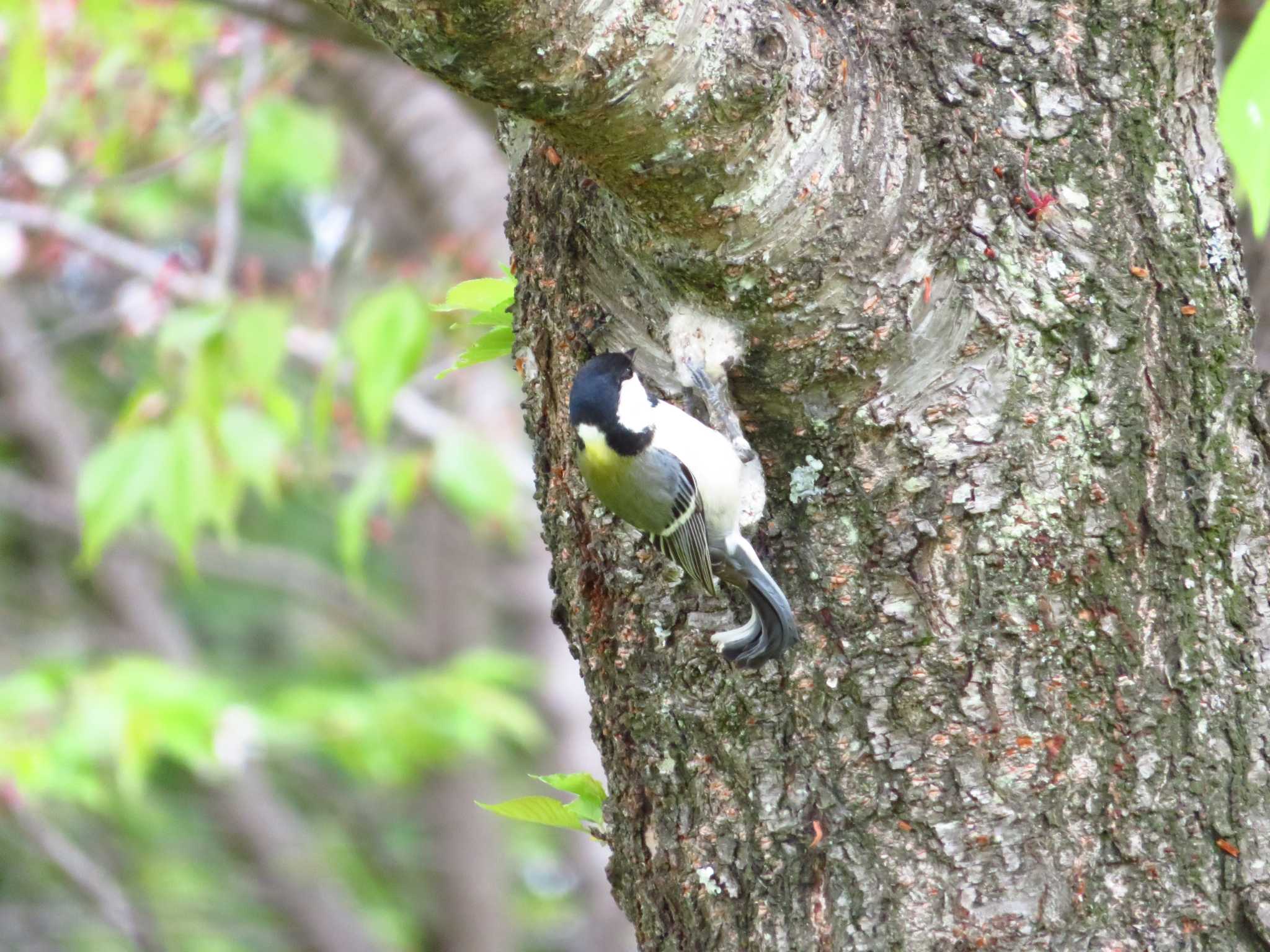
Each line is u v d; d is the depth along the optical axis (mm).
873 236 5840
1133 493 5824
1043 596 5777
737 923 5992
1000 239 5879
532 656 19609
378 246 16672
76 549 22922
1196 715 5762
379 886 24078
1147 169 5949
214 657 25141
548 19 4887
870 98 5832
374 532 13328
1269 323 8953
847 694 5883
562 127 5277
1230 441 5938
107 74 13188
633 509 6188
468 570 21078
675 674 6195
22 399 22062
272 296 12477
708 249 5840
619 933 19328
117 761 13844
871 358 5922
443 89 12859
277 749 19266
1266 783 5762
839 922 5797
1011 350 5855
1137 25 5965
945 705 5785
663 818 6246
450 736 14984
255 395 11234
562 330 6668
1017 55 5949
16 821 19281
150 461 10469
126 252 13609
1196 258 5969
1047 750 5715
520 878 25516
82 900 22062
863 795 5820
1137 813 5695
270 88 13578
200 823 23016
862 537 5945
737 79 5316
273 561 21844
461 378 15016
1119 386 5840
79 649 21562
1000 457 5832
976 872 5695
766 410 6129
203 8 13195
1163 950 5609
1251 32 3861
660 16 5078
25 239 13531
